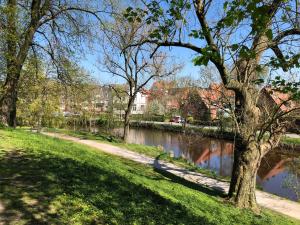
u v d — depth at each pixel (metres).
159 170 22.31
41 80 34.31
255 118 14.97
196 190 16.83
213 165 33.81
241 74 14.52
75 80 25.28
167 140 52.84
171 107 75.94
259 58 13.55
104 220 7.11
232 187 15.53
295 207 18.56
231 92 18.31
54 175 9.64
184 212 9.97
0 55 17.73
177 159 29.62
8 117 20.77
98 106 59.81
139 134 60.12
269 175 30.03
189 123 54.59
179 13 7.37
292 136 45.00
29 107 41.34
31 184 8.58
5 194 7.68
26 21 19.00
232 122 16.02
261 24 5.05
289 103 14.01
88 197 8.26
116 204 8.33
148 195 10.52
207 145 46.22
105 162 16.52
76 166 11.48
